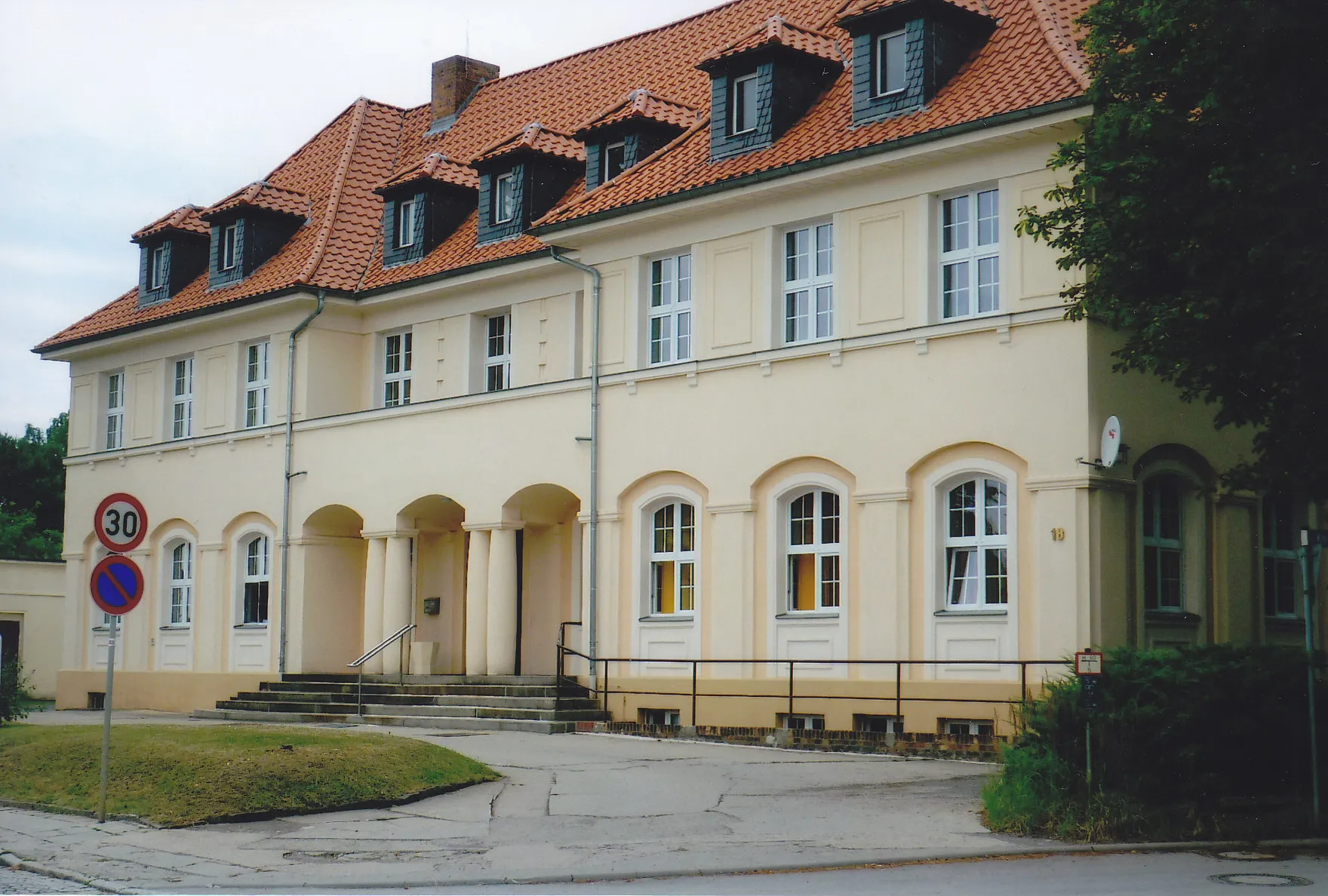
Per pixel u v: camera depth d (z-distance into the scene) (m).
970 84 23.73
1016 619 22.17
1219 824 14.98
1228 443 23.78
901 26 24.58
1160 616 22.58
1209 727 15.41
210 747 17.92
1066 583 21.61
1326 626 25.48
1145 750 15.31
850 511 24.22
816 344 24.69
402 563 31.50
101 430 39.47
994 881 12.41
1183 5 15.86
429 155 33.91
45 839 15.06
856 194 24.48
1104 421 21.80
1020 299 22.41
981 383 22.72
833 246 24.88
